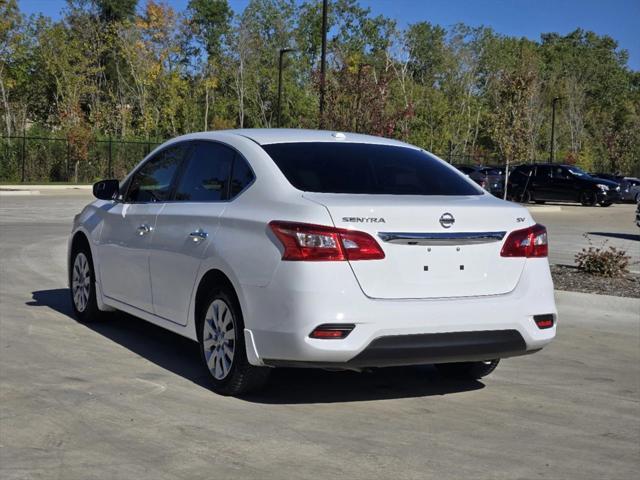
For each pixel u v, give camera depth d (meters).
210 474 4.00
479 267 5.12
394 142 6.25
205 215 5.62
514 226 5.29
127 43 54.97
